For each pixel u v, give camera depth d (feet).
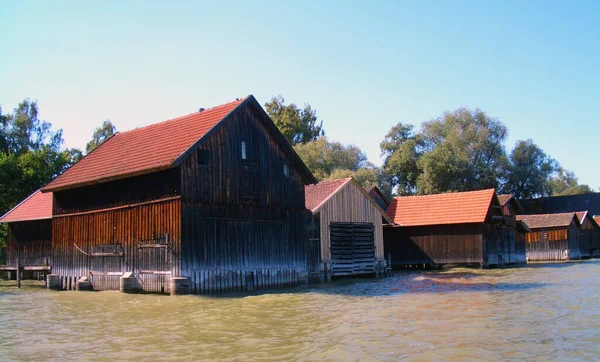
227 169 84.38
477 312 59.52
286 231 93.40
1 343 46.68
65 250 96.17
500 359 38.91
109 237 87.66
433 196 144.66
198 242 78.59
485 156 246.06
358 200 115.55
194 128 85.92
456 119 249.55
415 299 72.38
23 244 114.73
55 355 42.19
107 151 98.73
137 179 84.07
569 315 56.24
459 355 40.09
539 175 249.75
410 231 141.69
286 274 92.02
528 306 63.26
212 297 75.77
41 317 60.49
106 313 62.64
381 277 114.21
